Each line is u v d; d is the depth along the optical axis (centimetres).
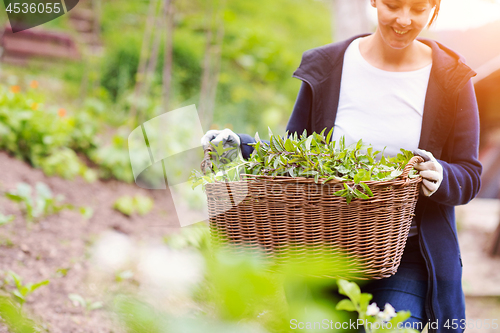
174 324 60
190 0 891
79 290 278
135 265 306
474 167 154
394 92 163
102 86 692
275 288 57
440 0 155
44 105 573
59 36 712
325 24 1144
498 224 488
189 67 738
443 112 159
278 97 779
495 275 421
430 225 156
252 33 873
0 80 600
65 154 463
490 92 471
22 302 226
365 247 130
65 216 376
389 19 147
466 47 449
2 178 394
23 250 305
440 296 150
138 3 882
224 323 56
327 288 149
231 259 56
